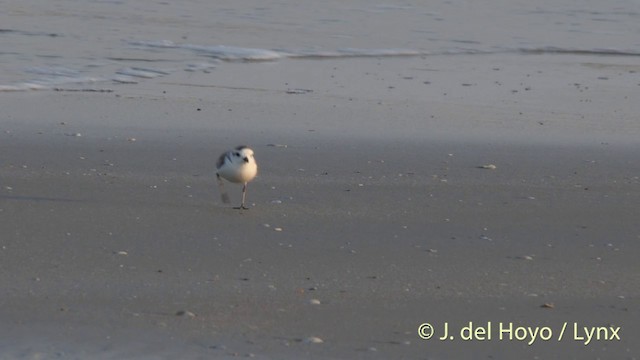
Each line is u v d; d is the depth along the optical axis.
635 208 13.65
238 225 12.13
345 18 33.34
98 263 10.48
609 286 10.34
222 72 24.06
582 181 15.09
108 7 33.03
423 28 32.03
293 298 9.62
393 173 15.22
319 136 17.72
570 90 23.00
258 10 34.09
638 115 20.53
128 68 24.08
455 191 14.26
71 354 8.01
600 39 31.05
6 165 14.77
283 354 8.20
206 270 10.41
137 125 18.12
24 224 11.79
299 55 26.91
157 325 8.74
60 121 18.22
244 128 18.19
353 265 10.76
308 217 12.63
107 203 12.90
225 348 8.27
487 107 20.89
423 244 11.65
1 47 25.83
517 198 13.99
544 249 11.62
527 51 28.83
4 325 8.61
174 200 13.20
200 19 31.88
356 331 8.83
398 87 22.84
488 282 10.34
